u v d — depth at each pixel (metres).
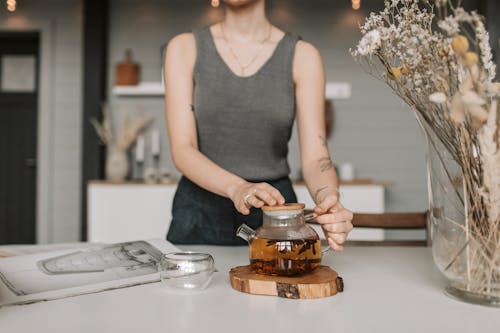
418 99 0.76
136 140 4.39
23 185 4.71
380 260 1.11
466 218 0.72
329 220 0.90
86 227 4.21
